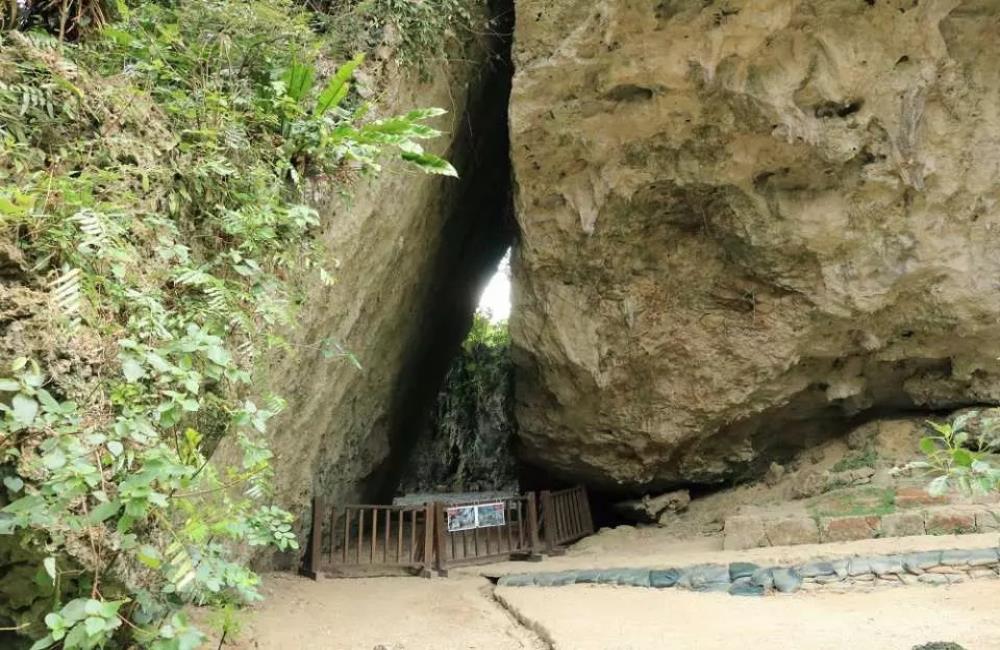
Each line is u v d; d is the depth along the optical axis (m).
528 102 7.23
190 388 2.28
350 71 3.95
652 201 7.99
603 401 9.11
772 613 4.88
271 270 3.71
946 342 7.80
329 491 7.66
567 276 8.54
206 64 3.82
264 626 4.54
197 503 2.83
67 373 2.18
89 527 2.13
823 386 8.77
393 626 5.00
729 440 9.36
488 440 18.08
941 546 5.86
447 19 6.22
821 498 7.69
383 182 5.52
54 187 2.35
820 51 6.71
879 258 7.48
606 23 6.55
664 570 6.27
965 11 6.57
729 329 8.48
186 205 3.21
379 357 7.91
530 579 6.68
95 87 2.83
